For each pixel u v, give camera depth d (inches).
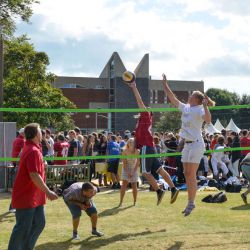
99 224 345.4
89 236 304.7
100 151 638.5
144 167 351.9
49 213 393.4
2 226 341.1
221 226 334.0
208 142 714.8
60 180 523.2
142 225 340.8
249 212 395.5
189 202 309.3
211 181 600.7
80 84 2711.6
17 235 224.2
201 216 376.2
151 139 354.6
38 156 222.8
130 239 294.8
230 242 282.7
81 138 672.4
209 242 283.1
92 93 2554.1
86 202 298.5
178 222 351.3
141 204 444.8
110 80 2576.3
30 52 1515.7
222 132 799.1
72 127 1533.0
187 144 308.0
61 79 2706.7
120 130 1531.7
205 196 498.9
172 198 352.2
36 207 233.5
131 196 506.3
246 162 441.7
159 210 408.5
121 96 2519.7
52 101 1487.5
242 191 556.7
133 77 353.1
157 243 282.8
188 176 309.1
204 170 657.0
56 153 564.1
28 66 1510.8
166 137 695.1
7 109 361.4
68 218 370.9
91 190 293.0
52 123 1451.8
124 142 714.8
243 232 311.6
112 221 357.7
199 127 307.6
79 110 370.6
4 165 559.8
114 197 501.0
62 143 569.0
